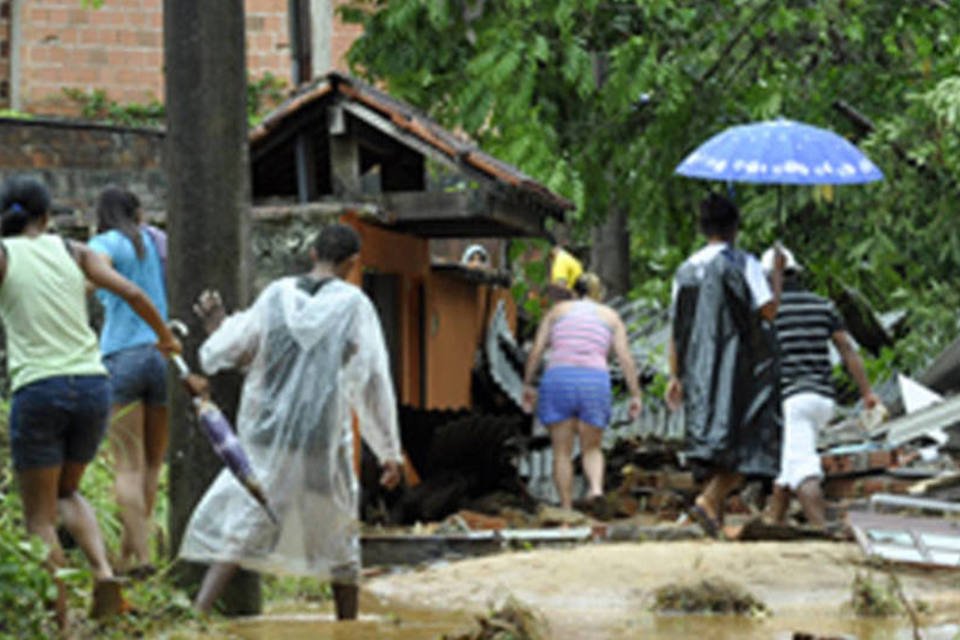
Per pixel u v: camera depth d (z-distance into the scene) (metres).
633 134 35.81
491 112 34.00
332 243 15.66
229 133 16.00
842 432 29.59
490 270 29.88
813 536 21.20
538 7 33.38
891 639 14.44
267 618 16.30
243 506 15.43
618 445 31.05
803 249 36.00
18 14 43.47
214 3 15.95
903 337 35.59
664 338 34.38
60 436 14.47
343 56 34.44
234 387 16.00
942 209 34.62
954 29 35.84
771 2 35.38
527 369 26.98
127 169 33.06
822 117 36.09
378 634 15.09
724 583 16.75
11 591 13.32
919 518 20.50
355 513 15.70
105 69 43.81
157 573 16.25
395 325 26.97
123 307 18.27
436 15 32.62
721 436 21.00
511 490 28.00
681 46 35.31
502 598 17.44
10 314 14.51
